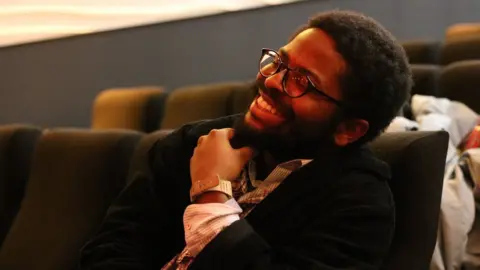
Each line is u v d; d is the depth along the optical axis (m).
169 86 2.97
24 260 1.39
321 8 3.21
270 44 3.15
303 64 0.83
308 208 0.83
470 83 1.73
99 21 2.82
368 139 0.87
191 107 2.08
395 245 0.93
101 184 1.39
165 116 2.18
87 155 1.44
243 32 3.11
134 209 0.97
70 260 1.33
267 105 0.85
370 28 0.83
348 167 0.85
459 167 1.32
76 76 2.80
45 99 2.76
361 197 0.82
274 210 0.84
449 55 2.24
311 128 0.83
